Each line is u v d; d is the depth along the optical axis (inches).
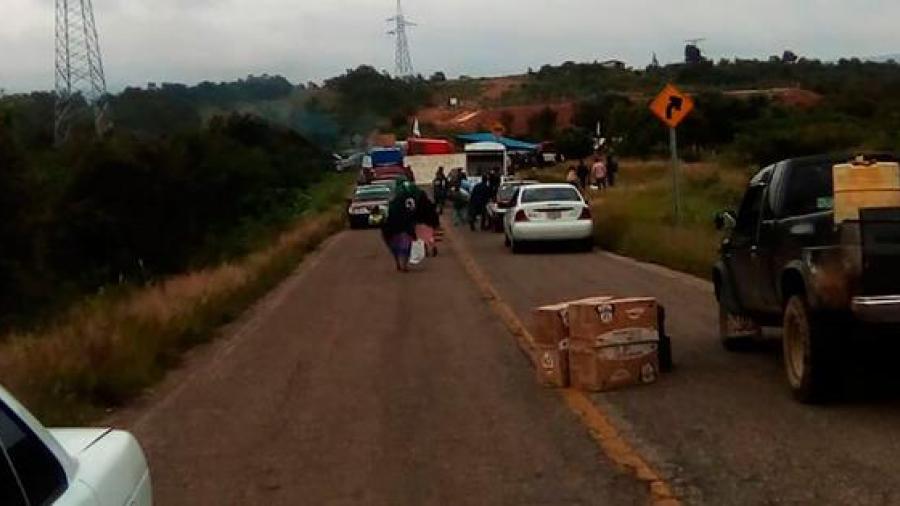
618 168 2464.3
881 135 2022.6
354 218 1814.7
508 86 6343.5
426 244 1163.9
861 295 359.3
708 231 1048.2
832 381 388.2
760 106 2965.1
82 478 160.2
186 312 674.8
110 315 686.5
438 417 412.2
